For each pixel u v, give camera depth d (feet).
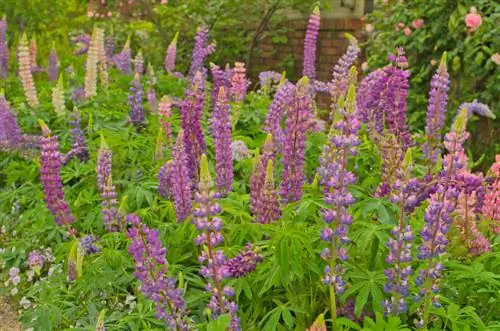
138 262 9.96
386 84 14.96
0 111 20.59
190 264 13.57
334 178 10.09
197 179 14.35
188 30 42.11
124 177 17.80
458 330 10.01
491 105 25.57
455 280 11.33
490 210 12.51
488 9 25.58
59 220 14.47
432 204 9.78
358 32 37.14
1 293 16.16
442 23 26.71
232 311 9.90
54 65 29.35
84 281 12.92
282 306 11.06
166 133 18.47
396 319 9.77
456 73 26.76
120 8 48.44
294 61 41.96
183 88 26.86
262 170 12.84
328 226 10.84
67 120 22.50
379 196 13.10
